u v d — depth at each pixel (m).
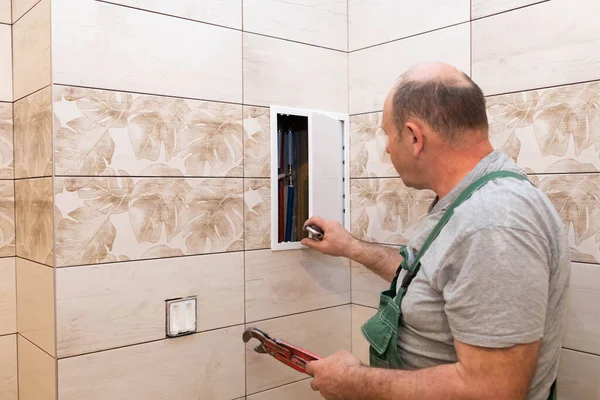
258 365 1.48
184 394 1.33
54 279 1.13
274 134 1.50
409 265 1.06
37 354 1.23
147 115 1.26
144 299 1.26
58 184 1.13
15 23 1.34
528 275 0.82
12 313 1.38
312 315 1.62
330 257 1.66
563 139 1.22
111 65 1.20
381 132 1.60
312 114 1.57
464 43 1.40
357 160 1.68
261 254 1.49
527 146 1.29
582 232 1.20
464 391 0.84
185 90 1.32
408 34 1.53
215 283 1.39
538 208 0.89
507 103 1.32
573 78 1.20
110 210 1.21
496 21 1.33
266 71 1.49
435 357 0.98
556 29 1.23
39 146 1.19
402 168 1.07
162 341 1.29
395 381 0.93
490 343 0.82
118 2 1.21
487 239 0.84
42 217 1.19
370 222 1.65
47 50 1.14
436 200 1.14
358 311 1.70
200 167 1.35
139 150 1.25
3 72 1.36
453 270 0.90
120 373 1.23
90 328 1.18
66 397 1.15
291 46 1.55
